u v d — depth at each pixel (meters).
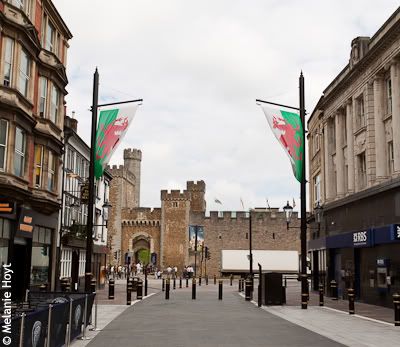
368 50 25.27
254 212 82.81
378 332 14.75
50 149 25.62
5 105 20.09
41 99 24.88
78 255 32.97
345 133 30.53
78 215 34.16
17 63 20.95
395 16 22.59
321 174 34.94
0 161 20.17
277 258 77.06
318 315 19.38
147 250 88.56
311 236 38.53
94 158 18.67
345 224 28.72
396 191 21.89
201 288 43.22
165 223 83.94
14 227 21.55
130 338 13.05
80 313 12.84
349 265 27.78
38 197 23.84
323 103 33.25
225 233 82.75
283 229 82.06
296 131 21.20
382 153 24.33
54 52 26.94
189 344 12.12
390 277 22.59
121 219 84.81
